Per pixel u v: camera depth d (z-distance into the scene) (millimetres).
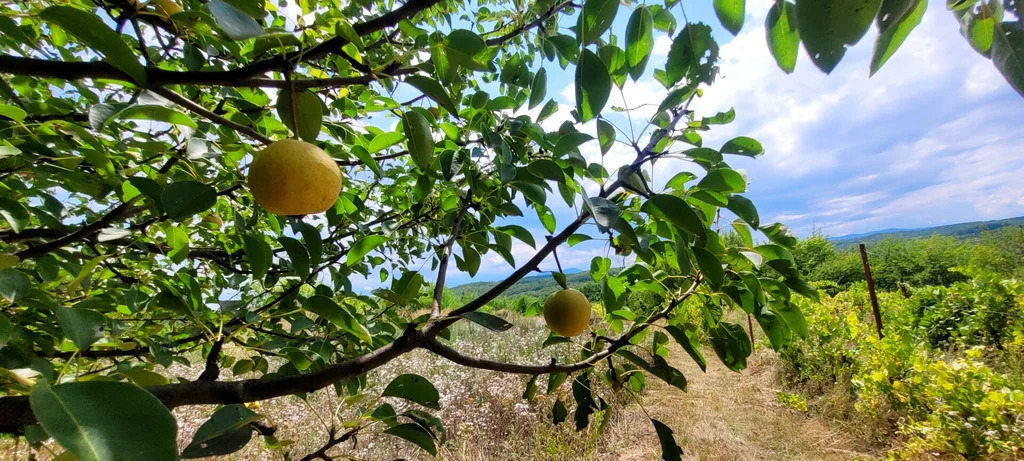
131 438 436
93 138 1239
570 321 1483
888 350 4953
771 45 679
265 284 2098
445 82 1129
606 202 1113
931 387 4129
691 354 1598
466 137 1915
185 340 1865
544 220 1871
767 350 8312
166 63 1596
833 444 4879
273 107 1425
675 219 1138
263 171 757
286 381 942
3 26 984
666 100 1401
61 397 434
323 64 1813
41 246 1340
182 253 1519
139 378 1021
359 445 4016
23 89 1688
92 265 934
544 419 5051
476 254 2053
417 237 3002
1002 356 5484
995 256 17844
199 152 1132
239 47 1320
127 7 901
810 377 6359
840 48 421
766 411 5945
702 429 5320
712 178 1338
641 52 926
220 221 1999
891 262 20438
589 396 1836
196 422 3928
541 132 1854
